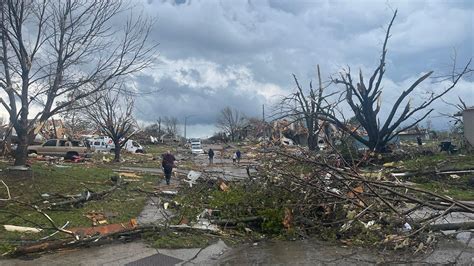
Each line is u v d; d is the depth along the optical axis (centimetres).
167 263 795
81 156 3412
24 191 1364
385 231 886
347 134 2486
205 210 1189
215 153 5522
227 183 1560
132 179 2083
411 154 2428
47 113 1627
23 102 1628
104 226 1046
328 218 1025
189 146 7256
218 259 828
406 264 745
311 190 1069
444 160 2158
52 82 1656
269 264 780
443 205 884
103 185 1694
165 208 1308
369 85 2488
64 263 778
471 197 1508
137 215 1209
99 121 3469
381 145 2508
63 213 1153
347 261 777
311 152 1442
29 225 1005
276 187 1140
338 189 1077
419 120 2503
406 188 973
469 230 913
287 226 1015
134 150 5203
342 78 2531
